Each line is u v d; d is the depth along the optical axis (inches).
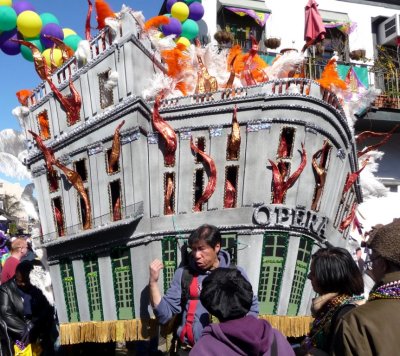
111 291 296.0
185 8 440.5
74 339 306.3
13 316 258.8
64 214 333.7
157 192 293.4
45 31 379.9
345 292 139.3
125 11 302.5
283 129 285.3
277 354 115.1
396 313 105.2
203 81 327.9
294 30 578.9
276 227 279.0
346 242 361.7
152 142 293.4
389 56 596.4
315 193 299.4
